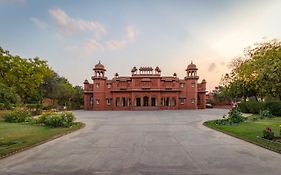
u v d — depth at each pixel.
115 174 6.98
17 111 25.36
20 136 14.68
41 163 8.31
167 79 63.59
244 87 42.53
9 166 7.96
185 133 15.74
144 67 63.72
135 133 15.93
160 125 21.11
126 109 62.62
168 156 9.15
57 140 13.45
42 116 22.48
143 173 7.03
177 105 62.19
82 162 8.38
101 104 63.28
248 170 7.27
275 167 7.59
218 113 40.56
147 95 62.12
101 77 63.69
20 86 13.60
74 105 68.12
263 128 17.00
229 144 11.67
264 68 13.29
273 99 31.28
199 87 65.56
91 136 14.84
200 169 7.40
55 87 58.62
